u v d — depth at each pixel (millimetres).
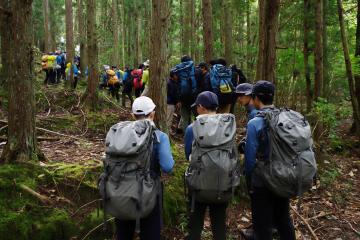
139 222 3283
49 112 9664
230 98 7059
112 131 3385
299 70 10430
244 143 4113
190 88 7547
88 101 10625
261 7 9445
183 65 7562
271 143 3605
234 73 7496
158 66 6109
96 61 10781
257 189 3752
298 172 3518
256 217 3797
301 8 10422
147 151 3314
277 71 10477
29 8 4789
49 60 16266
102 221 4496
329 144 8758
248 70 13406
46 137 7258
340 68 11164
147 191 3270
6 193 4418
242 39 18922
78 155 6191
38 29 34344
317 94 8875
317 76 8875
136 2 28844
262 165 3643
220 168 3510
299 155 3543
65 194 4672
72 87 14438
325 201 5922
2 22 9375
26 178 4676
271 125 3611
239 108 10305
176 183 5352
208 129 3572
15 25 4750
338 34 11344
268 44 6578
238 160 3701
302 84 10844
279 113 3705
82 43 19156
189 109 7918
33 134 5117
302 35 11750
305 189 3605
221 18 16984
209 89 7207
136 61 29859
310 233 4996
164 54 6121
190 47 19641
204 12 11273
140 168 3285
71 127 8422
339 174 7148
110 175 3289
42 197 4484
